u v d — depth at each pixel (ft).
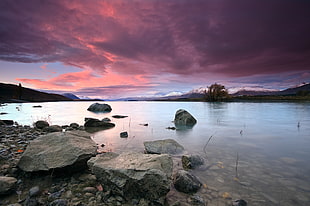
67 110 116.78
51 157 17.51
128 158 16.92
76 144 20.11
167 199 14.02
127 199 13.52
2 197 13.55
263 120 62.08
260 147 29.14
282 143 31.76
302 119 63.41
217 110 104.12
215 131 43.57
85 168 18.84
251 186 16.15
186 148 28.55
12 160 20.07
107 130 45.01
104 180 14.70
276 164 21.53
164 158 17.20
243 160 22.90
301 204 13.46
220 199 14.06
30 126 50.47
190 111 98.27
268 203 13.57
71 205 12.71
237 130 44.62
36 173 16.90
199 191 15.23
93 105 117.39
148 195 13.51
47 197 13.79
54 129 41.65
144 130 45.14
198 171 19.42
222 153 25.88
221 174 18.66
